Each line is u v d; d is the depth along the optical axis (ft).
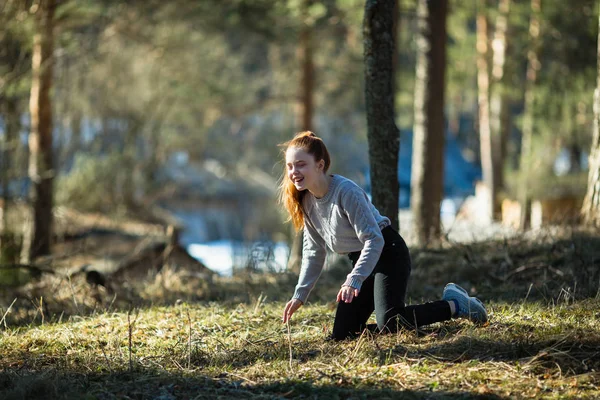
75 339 18.69
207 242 112.68
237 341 18.26
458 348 15.80
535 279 23.59
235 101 98.02
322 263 17.38
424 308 17.03
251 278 27.91
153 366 16.15
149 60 92.38
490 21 82.02
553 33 69.77
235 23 66.74
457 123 146.20
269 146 115.96
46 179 52.60
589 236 27.07
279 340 17.94
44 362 16.81
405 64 78.48
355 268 16.02
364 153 106.83
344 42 83.05
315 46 76.13
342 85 86.94
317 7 57.36
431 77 44.83
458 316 17.28
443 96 45.19
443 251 28.96
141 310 22.48
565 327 16.72
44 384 14.48
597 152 29.84
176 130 104.06
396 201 24.77
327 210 16.44
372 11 24.13
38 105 52.70
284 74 105.09
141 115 91.45
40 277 32.01
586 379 13.91
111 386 14.84
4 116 51.06
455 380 14.16
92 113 89.15
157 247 43.57
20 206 55.06
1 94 47.39
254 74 112.37
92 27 66.64
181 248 46.73
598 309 18.45
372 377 14.61
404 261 17.07
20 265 29.84
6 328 20.61
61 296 26.14
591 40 68.59
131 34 74.90
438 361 15.24
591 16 66.13
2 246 50.52
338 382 14.37
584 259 24.00
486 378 14.20
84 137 90.02
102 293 26.11
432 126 44.96
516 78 76.74
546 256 25.73
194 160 123.24
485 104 82.17
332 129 103.55
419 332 17.07
